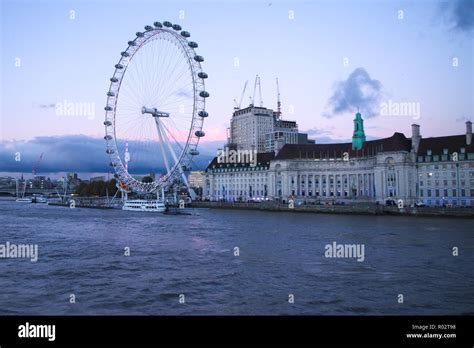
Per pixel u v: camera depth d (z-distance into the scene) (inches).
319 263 1903.3
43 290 1457.9
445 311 1227.2
